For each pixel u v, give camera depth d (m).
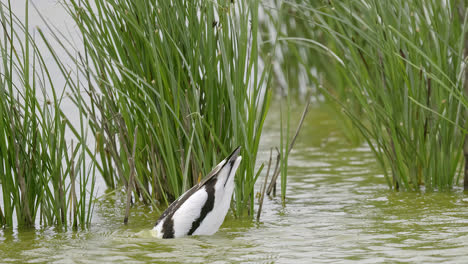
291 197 13.34
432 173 13.30
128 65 12.00
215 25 11.52
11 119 10.95
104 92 12.24
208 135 11.89
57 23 15.23
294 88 25.12
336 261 8.87
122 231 11.00
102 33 11.80
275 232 10.65
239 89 11.14
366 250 9.38
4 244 10.27
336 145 18.67
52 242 10.33
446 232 10.20
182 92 11.88
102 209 12.77
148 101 11.77
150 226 11.43
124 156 12.92
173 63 11.90
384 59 12.82
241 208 11.77
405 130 12.95
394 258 8.90
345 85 20.25
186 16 11.91
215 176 10.50
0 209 11.45
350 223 11.07
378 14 12.87
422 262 8.66
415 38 12.73
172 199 12.95
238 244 9.92
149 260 9.19
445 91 12.73
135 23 11.25
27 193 11.37
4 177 11.27
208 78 11.45
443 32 12.91
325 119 22.56
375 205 12.30
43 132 11.25
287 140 12.53
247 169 11.48
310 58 22.30
